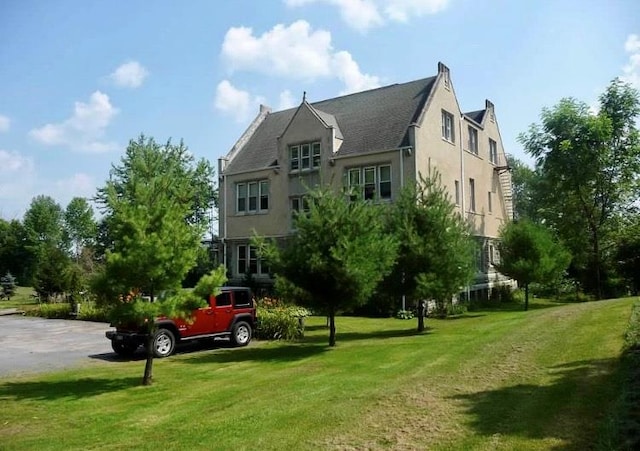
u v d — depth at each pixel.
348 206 16.58
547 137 37.22
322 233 16.17
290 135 32.81
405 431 6.94
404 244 19.42
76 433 7.94
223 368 13.49
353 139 31.44
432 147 30.12
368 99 34.84
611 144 36.94
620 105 36.72
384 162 29.23
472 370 10.55
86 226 98.06
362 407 8.27
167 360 15.30
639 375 7.88
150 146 40.16
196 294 11.91
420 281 18.98
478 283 34.19
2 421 8.72
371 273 16.12
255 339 19.45
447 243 19.59
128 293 11.47
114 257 10.92
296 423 7.65
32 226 88.75
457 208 32.56
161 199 11.89
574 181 36.47
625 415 6.20
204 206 49.75
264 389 10.34
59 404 9.86
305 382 10.79
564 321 15.78
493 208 39.25
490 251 37.69
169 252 11.24
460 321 22.86
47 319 30.16
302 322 19.77
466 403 8.06
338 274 15.78
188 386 11.27
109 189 12.05
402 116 30.92
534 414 7.18
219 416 8.41
